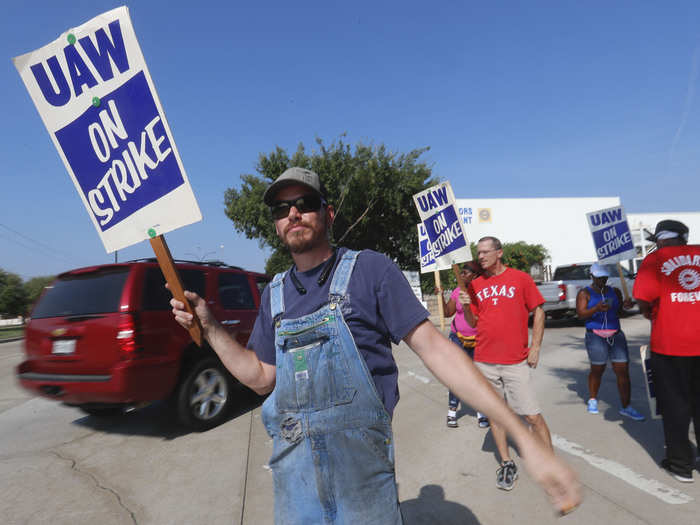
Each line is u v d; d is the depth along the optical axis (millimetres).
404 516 2686
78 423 5066
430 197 4539
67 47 1486
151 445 4164
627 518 2525
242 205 23953
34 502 3062
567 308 12352
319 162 22328
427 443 3926
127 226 1485
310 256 1438
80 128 1510
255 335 1559
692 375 3082
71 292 4402
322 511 1219
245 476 3354
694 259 3006
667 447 3062
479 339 3348
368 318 1287
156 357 4137
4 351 15883
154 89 1434
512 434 1104
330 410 1225
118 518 2801
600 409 4672
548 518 2574
